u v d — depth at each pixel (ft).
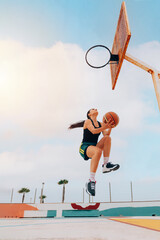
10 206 67.05
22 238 5.33
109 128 20.16
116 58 15.65
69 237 5.51
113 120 18.53
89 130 19.81
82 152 19.94
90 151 18.65
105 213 56.49
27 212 48.73
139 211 56.54
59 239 5.09
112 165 18.81
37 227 9.64
